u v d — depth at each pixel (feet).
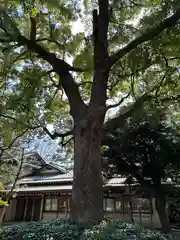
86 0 23.57
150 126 31.58
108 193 50.75
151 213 48.55
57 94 26.78
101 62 18.75
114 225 13.08
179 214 50.26
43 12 20.72
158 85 23.99
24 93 21.06
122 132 33.86
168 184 38.88
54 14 21.09
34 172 70.54
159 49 21.85
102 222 13.80
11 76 22.54
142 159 33.94
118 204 53.21
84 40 23.48
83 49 23.36
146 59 22.17
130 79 25.16
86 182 15.16
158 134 31.91
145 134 32.48
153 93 24.68
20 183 57.52
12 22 17.76
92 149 16.05
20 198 60.39
